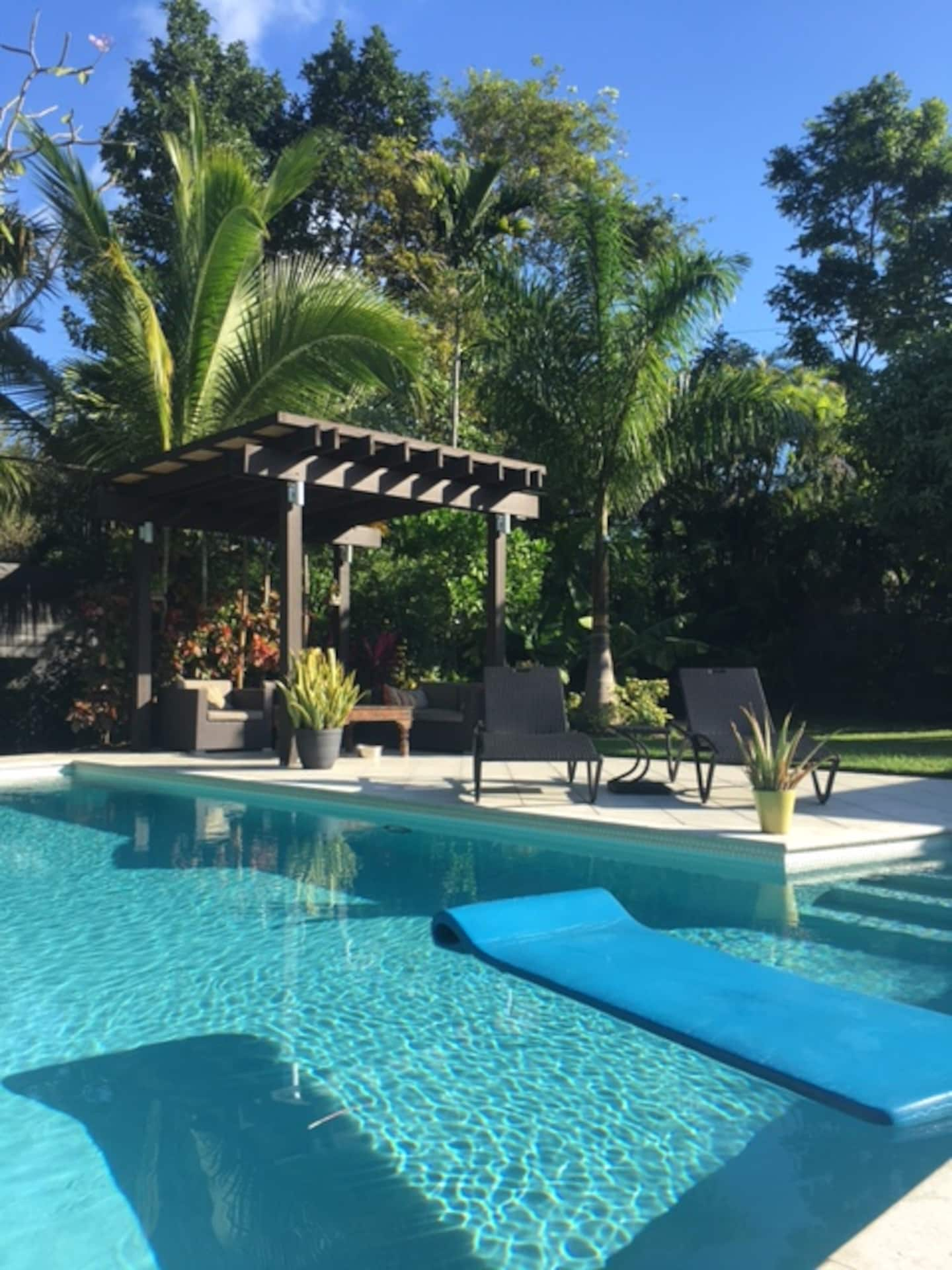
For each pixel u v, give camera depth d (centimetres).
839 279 2423
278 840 667
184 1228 221
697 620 1842
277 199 1312
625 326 1278
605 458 1336
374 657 1400
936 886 533
